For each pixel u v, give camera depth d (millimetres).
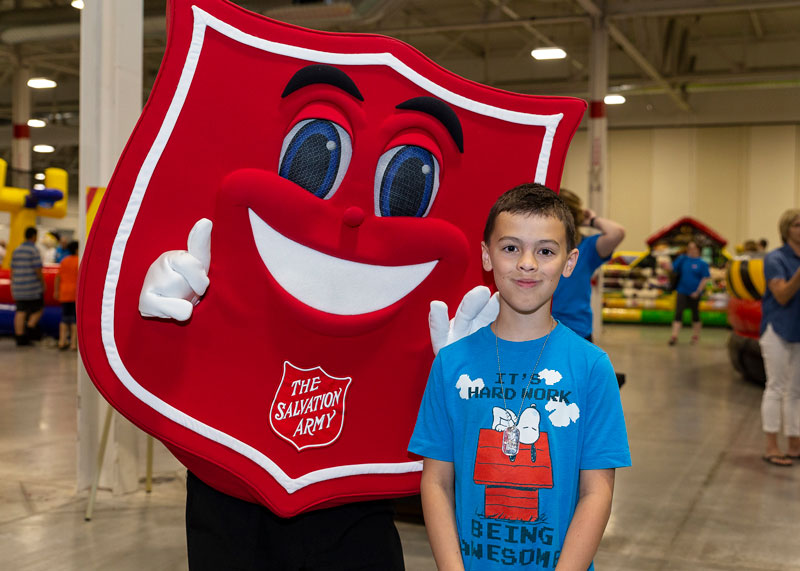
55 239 14570
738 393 7539
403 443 1807
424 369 1814
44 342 10672
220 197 1602
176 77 1568
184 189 1594
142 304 1518
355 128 1672
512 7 13547
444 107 1722
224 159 1614
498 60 17188
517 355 1398
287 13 7504
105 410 4133
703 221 17578
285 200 1618
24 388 7180
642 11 11242
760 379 7848
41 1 13094
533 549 1328
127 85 4152
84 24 4055
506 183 1835
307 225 1647
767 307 4906
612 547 3518
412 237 1721
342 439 1758
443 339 1699
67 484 4281
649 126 17828
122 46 4109
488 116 1798
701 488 4414
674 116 17641
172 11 1559
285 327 1688
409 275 1764
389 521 1940
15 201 11312
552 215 1354
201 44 1576
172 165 1581
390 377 1792
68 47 15461
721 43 15844
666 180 17812
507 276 1354
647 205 17984
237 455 1661
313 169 1666
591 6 11156
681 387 7906
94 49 4070
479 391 1395
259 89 1623
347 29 12992
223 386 1656
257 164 1636
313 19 7566
